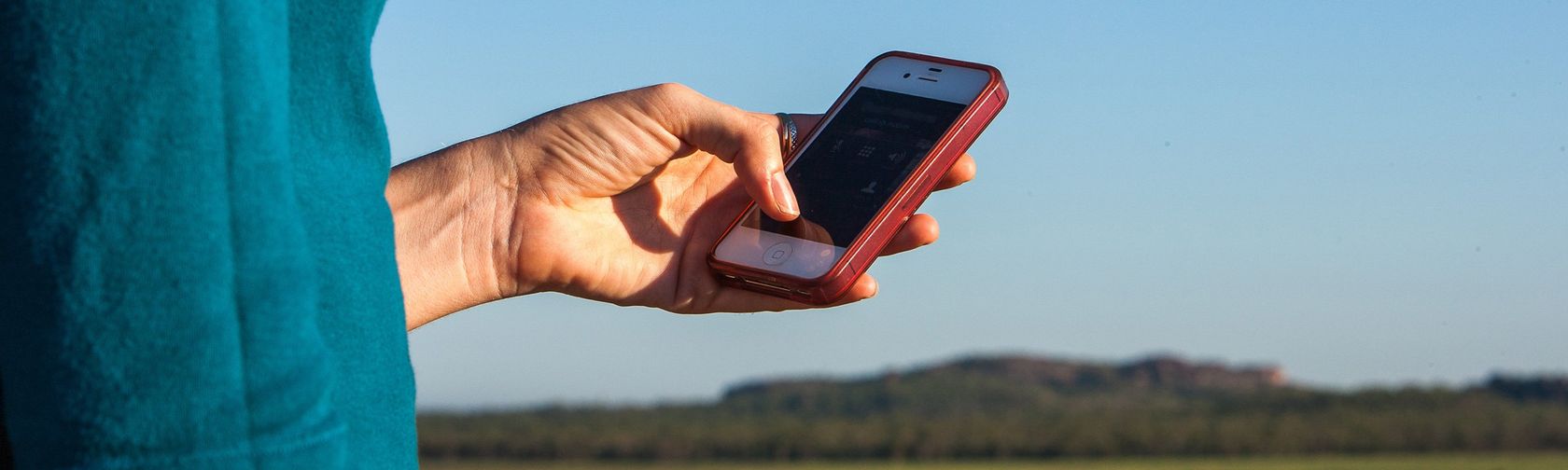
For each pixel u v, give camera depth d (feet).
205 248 3.02
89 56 3.04
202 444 2.97
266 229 3.14
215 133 3.10
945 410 465.47
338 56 4.54
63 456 2.97
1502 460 248.93
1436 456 271.49
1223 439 320.09
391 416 4.37
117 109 3.02
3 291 3.02
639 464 364.79
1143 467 279.69
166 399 2.94
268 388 3.05
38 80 3.01
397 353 4.46
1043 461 324.60
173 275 2.98
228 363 3.00
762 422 408.26
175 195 3.01
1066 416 367.25
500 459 363.35
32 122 3.00
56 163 2.99
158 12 3.08
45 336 2.94
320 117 4.45
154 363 2.94
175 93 3.06
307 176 4.25
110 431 2.93
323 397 3.22
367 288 4.35
